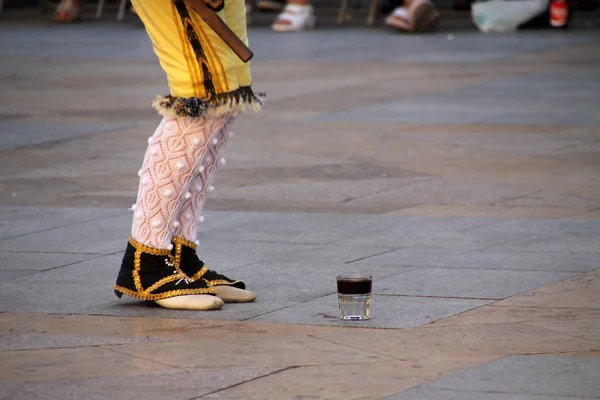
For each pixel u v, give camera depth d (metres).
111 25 51.00
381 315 10.84
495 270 12.64
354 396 8.59
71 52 39.38
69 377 9.05
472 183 18.16
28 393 8.66
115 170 19.56
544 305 11.17
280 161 20.34
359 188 17.88
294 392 8.67
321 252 13.63
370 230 14.89
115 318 10.81
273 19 54.41
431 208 16.33
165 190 10.93
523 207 16.34
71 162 20.30
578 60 35.62
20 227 15.16
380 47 40.59
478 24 46.91
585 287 11.86
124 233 14.80
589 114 25.34
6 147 21.86
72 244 14.15
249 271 12.69
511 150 21.16
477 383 8.87
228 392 8.67
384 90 29.58
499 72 32.97
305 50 39.69
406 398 8.54
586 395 8.59
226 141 11.21
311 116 25.55
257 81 31.52
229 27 10.88
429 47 40.41
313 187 17.97
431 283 12.06
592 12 56.62
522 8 46.16
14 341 10.05
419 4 45.91
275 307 11.18
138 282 11.19
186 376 9.06
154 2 10.56
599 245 13.87
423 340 10.02
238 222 15.43
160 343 9.98
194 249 11.43
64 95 29.25
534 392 8.66
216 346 9.88
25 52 39.38
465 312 10.93
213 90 10.73
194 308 11.05
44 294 11.74
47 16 56.16
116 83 31.48
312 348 9.80
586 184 18.00
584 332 10.26
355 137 22.81
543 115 25.28
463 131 23.36
